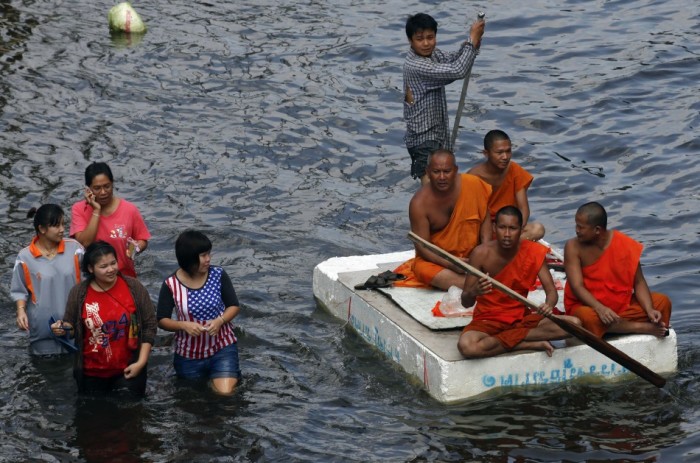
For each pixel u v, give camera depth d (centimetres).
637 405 1925
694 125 3284
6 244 2586
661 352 2028
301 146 3266
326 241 2681
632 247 1984
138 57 3975
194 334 1945
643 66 3747
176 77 3788
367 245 2673
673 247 2602
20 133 3312
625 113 3409
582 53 3912
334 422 1880
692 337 2170
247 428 1859
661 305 2022
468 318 2077
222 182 3020
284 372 2061
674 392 1967
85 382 1962
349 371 2072
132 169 3089
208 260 1952
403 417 1894
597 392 1970
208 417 1895
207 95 3634
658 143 3189
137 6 4597
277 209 2861
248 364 2091
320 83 3725
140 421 1883
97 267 1884
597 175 3031
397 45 4066
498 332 1942
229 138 3309
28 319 2098
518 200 2295
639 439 1808
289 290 2431
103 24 4353
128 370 1902
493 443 1802
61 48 4066
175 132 3350
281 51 4016
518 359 1950
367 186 3028
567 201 2894
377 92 3659
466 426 1858
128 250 2183
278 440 1820
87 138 3294
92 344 1927
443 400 1930
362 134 3353
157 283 2425
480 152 3209
